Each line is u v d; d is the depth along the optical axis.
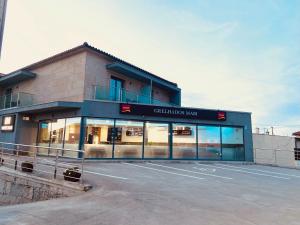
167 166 13.47
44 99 17.88
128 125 15.62
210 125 17.34
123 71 17.31
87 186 6.82
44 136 16.92
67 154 14.95
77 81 15.63
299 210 5.52
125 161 14.77
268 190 7.95
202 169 12.87
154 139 16.03
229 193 7.14
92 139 14.68
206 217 4.66
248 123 18.22
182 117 16.61
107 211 4.86
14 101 18.31
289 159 23.41
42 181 7.73
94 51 15.84
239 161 17.50
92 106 14.86
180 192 6.93
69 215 4.58
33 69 19.61
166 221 4.33
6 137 18.08
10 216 4.49
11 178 8.91
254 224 4.36
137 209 5.04
